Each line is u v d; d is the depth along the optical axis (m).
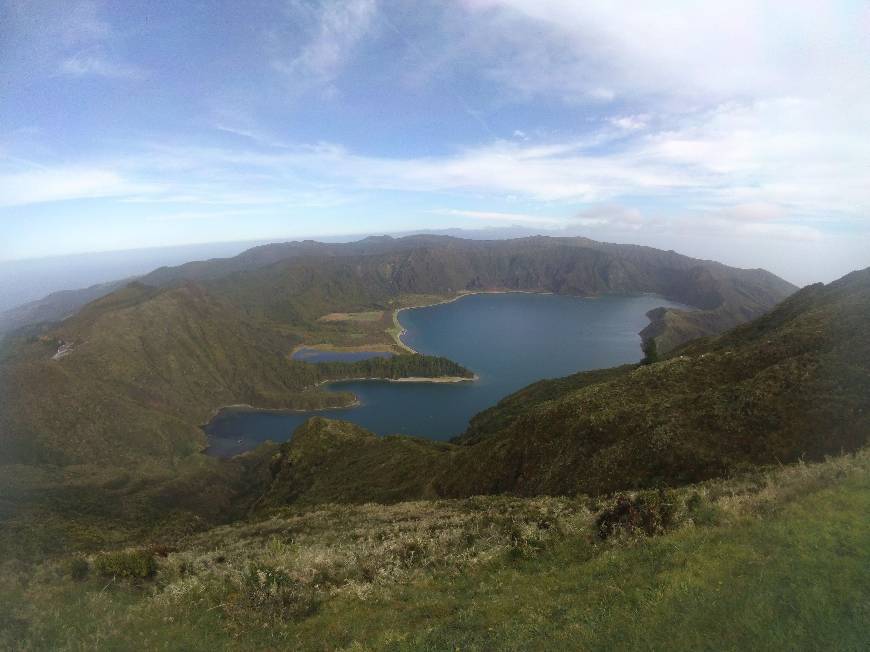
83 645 11.70
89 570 16.78
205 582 15.87
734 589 9.72
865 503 12.55
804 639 8.14
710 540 12.55
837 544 10.79
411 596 13.75
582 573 13.03
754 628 8.47
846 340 35.19
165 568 17.45
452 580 14.88
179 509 93.38
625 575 11.88
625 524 15.90
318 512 41.12
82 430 156.00
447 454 63.97
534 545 16.36
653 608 9.68
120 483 110.62
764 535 11.88
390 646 10.41
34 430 147.38
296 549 20.58
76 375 178.62
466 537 19.00
